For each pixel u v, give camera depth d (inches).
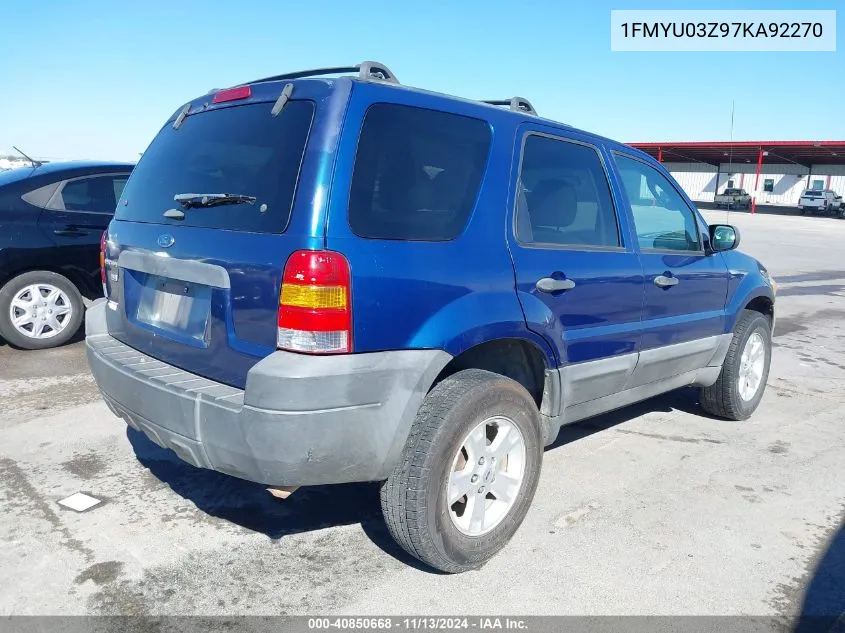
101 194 261.6
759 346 208.5
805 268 673.0
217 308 109.9
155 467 158.9
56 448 168.1
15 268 242.2
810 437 195.8
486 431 123.4
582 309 138.7
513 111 136.0
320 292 98.8
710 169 2215.8
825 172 2054.6
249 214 108.0
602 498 151.3
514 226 127.2
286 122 110.7
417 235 111.3
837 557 129.2
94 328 140.9
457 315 113.0
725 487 159.2
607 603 112.8
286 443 98.6
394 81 119.8
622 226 154.3
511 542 131.3
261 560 122.6
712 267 181.6
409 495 109.0
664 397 232.4
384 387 104.2
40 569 117.4
